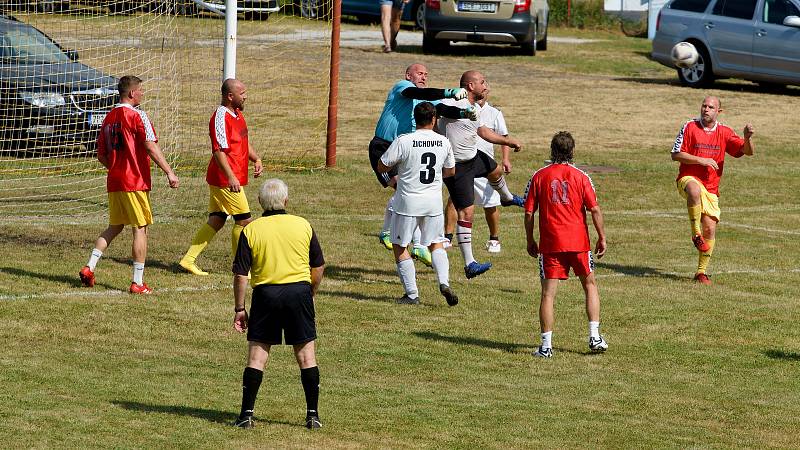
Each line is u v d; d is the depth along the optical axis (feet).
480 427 76.89
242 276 72.02
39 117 174.40
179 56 239.30
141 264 111.55
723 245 146.41
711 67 272.72
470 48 322.34
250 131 209.67
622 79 285.43
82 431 71.77
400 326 104.78
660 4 379.96
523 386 88.07
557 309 112.98
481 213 164.96
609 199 174.40
